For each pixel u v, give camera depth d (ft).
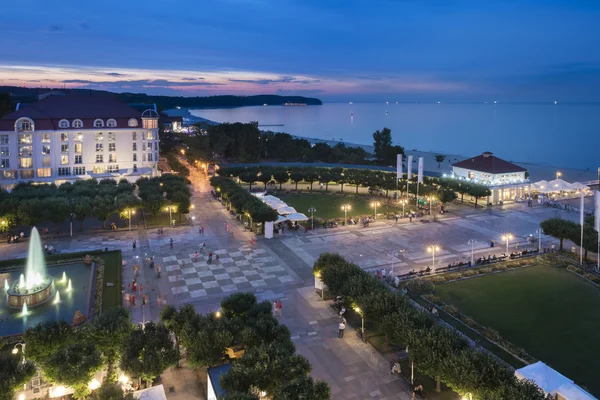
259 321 169.89
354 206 462.60
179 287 257.14
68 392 159.12
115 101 564.71
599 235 272.10
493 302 238.27
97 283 256.73
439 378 152.46
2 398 134.51
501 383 135.95
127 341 161.07
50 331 163.02
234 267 288.71
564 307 231.30
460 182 474.49
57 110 522.47
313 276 274.57
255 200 390.01
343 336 203.31
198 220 399.24
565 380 145.69
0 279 262.26
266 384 142.51
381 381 170.60
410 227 381.19
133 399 131.13
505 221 397.80
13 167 484.74
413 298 241.76
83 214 345.10
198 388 167.12
